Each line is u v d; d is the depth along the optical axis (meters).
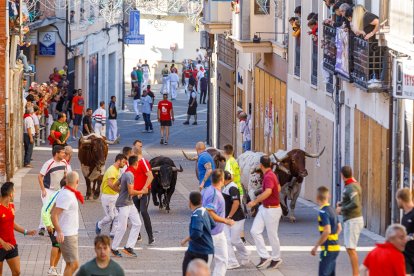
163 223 26.61
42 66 51.91
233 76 47.75
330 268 17.59
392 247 14.53
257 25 39.25
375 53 24.11
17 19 34.19
